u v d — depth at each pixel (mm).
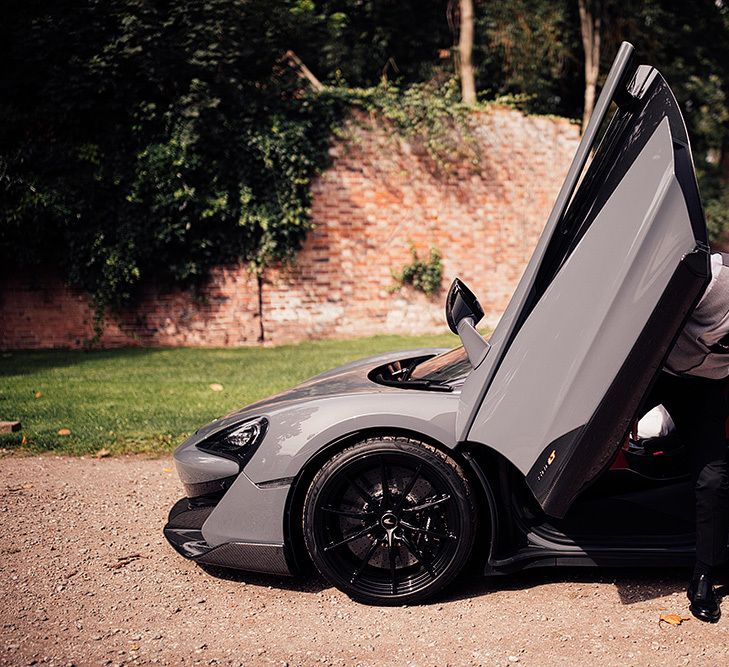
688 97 17750
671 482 3039
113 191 10664
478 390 2777
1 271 10836
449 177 11992
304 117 11352
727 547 2854
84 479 4617
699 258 2277
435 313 12016
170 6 10688
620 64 2588
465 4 14086
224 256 11148
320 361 9148
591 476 2564
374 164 11672
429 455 2877
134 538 3709
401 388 3184
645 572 3195
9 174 10188
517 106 13555
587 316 2529
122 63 10352
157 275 11055
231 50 10695
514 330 2756
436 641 2662
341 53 15359
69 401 6629
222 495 3133
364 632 2742
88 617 2877
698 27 17516
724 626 2715
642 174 2479
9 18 10297
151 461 4984
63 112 10289
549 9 15227
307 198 11305
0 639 2695
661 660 2494
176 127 10516
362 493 2955
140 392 7082
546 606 2908
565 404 2557
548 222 2719
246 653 2596
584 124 14867
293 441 2963
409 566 2988
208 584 3180
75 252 10688
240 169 10984
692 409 2770
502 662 2508
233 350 10586
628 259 2434
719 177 18547
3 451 5168
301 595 3061
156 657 2568
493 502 2883
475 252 12188
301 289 11406
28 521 3930
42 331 10938
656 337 2400
